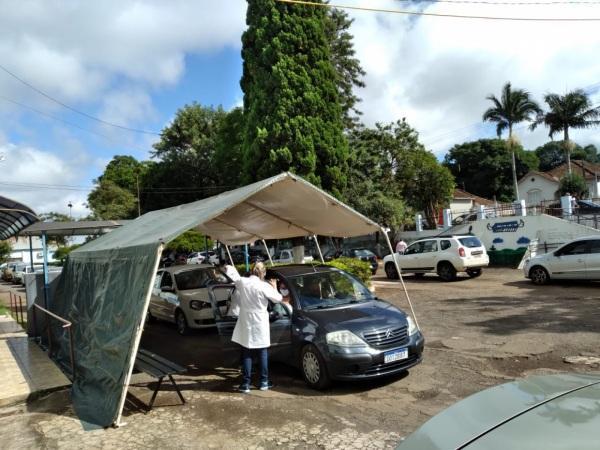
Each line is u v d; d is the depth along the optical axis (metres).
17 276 33.00
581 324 8.95
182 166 42.50
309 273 7.79
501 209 24.81
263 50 18.36
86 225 12.66
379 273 24.06
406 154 36.47
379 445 4.50
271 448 4.60
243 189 7.50
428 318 10.76
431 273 20.77
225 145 30.44
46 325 10.90
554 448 2.03
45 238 12.02
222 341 7.61
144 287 5.88
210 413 5.70
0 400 6.59
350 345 6.07
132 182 61.41
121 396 5.52
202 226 10.87
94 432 5.31
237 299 7.25
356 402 5.77
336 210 8.41
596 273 13.43
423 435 2.52
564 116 41.22
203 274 12.02
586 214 22.33
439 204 39.41
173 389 6.79
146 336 11.24
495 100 43.06
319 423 5.15
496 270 20.48
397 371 6.26
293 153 17.69
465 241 18.17
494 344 8.02
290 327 6.85
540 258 14.79
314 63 18.61
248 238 12.57
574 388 2.70
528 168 64.62
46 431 5.46
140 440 5.02
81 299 8.83
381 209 30.28
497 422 2.41
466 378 6.39
